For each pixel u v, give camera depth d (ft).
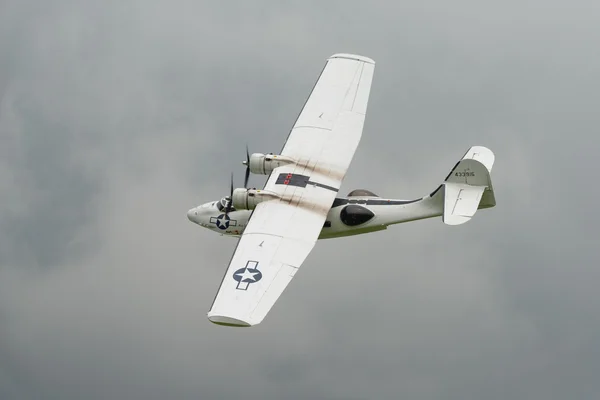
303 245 612.29
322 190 651.66
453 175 638.12
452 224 623.36
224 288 577.02
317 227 627.05
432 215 651.25
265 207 637.71
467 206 629.10
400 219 655.35
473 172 632.79
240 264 593.83
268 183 655.76
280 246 608.60
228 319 558.56
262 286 579.48
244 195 643.04
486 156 655.76
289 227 622.95
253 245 608.19
